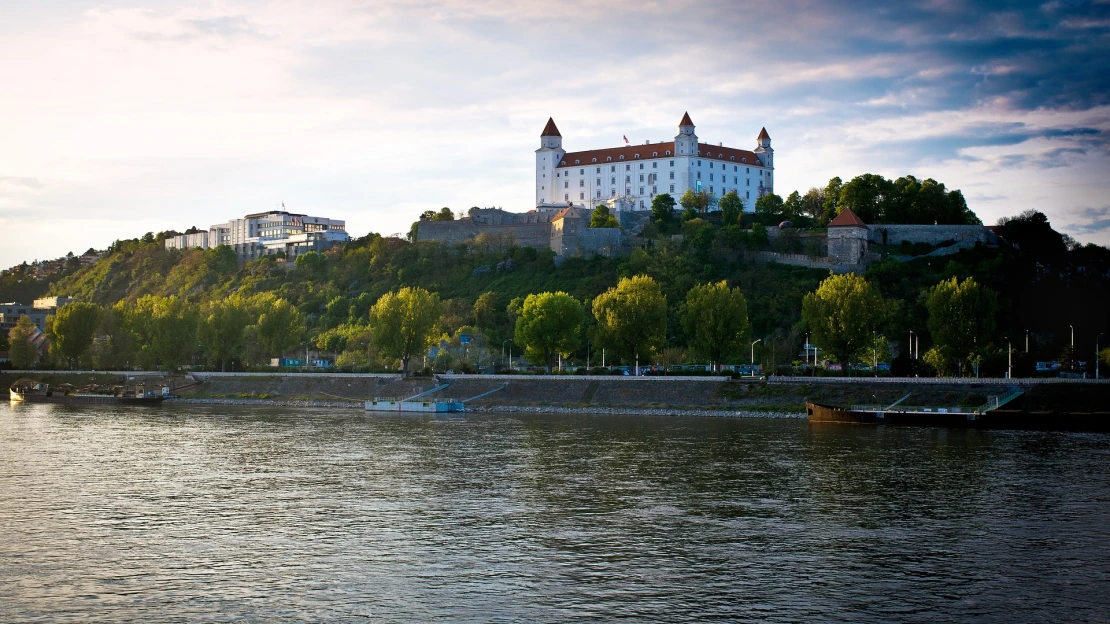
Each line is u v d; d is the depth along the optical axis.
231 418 174.50
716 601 63.03
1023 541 76.50
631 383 189.00
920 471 105.94
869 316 184.38
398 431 148.00
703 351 197.75
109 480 103.25
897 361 186.25
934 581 66.88
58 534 79.56
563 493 95.19
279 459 117.81
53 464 114.19
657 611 61.19
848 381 171.38
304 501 91.94
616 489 97.00
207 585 66.38
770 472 106.06
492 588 65.56
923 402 160.25
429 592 64.81
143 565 71.00
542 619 59.75
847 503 89.88
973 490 95.38
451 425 157.12
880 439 133.50
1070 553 73.19
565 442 132.00
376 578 67.81
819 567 70.06
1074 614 60.62
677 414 174.50
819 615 60.53
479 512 87.00
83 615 60.62
